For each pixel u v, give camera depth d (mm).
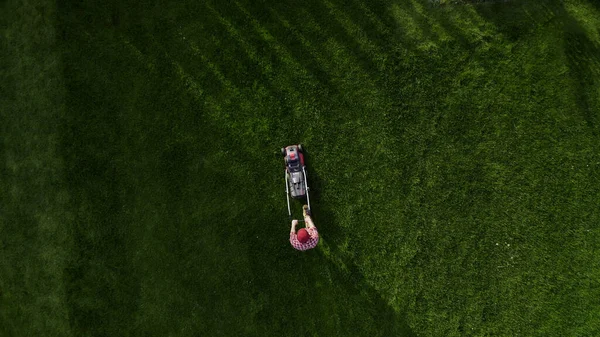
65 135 8547
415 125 8320
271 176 8352
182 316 8219
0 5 8945
